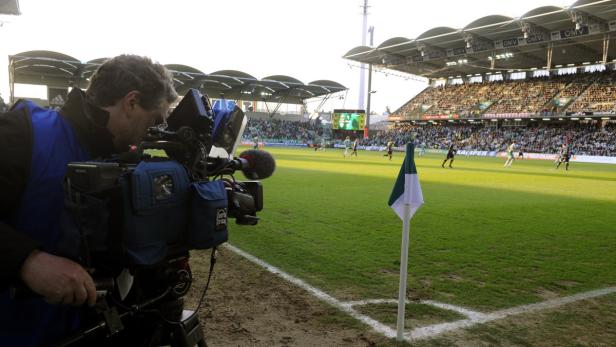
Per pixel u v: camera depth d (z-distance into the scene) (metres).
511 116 55.50
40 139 1.32
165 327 1.63
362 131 66.81
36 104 1.44
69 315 1.49
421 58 57.59
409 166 3.48
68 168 1.21
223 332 3.55
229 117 1.74
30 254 1.15
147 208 1.24
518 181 18.03
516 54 52.06
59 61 41.22
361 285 4.73
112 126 1.45
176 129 1.58
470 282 4.96
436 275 5.17
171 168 1.35
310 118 75.00
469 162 35.47
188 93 1.57
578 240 7.20
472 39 46.94
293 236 6.94
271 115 69.06
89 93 1.45
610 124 51.12
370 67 64.75
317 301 4.26
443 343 3.46
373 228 7.67
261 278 4.92
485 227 8.09
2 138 1.24
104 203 1.18
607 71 53.25
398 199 3.53
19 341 1.38
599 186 16.81
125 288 1.52
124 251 1.24
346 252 6.05
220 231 1.41
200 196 1.35
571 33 42.28
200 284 4.69
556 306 4.33
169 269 1.56
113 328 1.41
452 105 64.62
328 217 8.61
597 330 3.81
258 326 3.68
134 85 1.40
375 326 3.73
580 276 5.29
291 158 32.06
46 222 1.32
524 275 5.28
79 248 1.18
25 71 46.34
